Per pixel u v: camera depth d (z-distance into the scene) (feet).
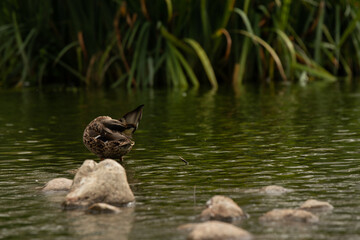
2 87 83.82
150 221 21.20
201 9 78.64
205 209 21.84
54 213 22.58
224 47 82.74
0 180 28.43
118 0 78.95
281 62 84.43
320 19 83.30
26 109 58.13
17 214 22.54
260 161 31.48
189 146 36.40
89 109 56.54
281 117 48.24
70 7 81.41
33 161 32.91
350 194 24.29
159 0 78.95
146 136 40.42
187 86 79.41
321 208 22.12
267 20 83.76
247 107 55.52
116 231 20.12
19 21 86.63
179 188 26.12
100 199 23.66
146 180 27.86
